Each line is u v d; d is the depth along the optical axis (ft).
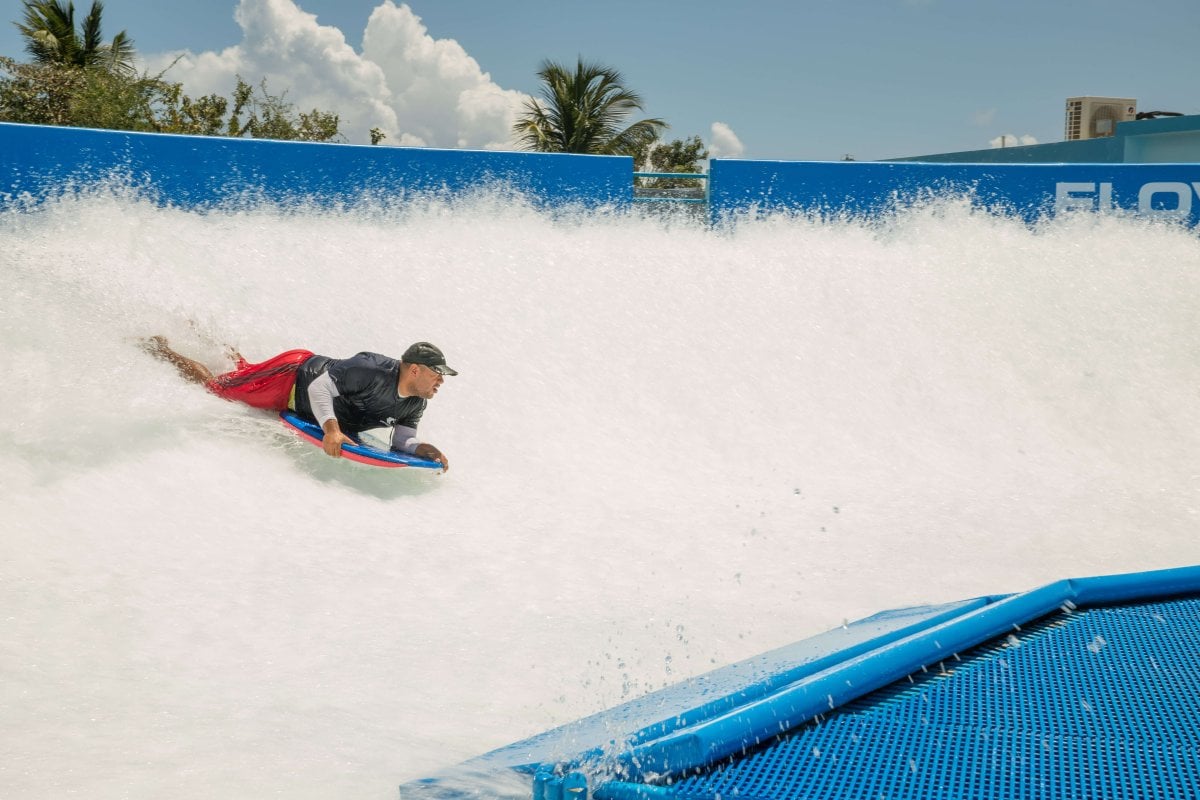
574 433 25.91
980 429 29.09
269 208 31.78
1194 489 25.13
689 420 27.58
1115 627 11.55
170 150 30.63
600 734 8.63
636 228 35.47
